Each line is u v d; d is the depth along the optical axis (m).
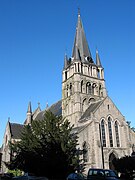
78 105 66.38
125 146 59.94
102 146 56.22
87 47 79.19
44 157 36.34
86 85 71.12
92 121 57.53
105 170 27.05
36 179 30.52
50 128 39.44
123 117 63.28
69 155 38.53
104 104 61.97
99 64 77.25
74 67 71.69
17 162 46.12
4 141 85.31
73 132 57.59
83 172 50.31
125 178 42.09
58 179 36.28
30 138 42.00
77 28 82.19
